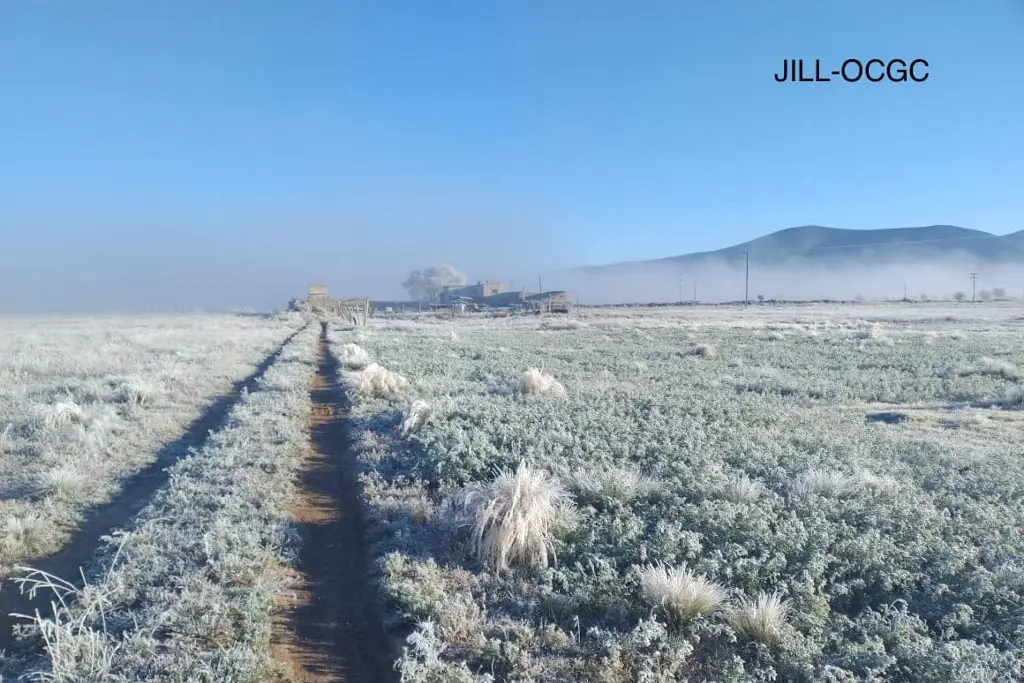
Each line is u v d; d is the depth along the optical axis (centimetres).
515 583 672
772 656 552
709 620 591
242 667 524
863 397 1902
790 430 1354
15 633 593
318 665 567
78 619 596
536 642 571
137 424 1410
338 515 912
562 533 748
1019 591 640
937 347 3259
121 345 3181
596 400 1605
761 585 650
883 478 950
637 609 616
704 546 734
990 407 1716
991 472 1036
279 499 919
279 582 691
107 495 995
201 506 868
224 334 4241
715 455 1072
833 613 624
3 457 1146
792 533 728
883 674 518
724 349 3275
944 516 820
